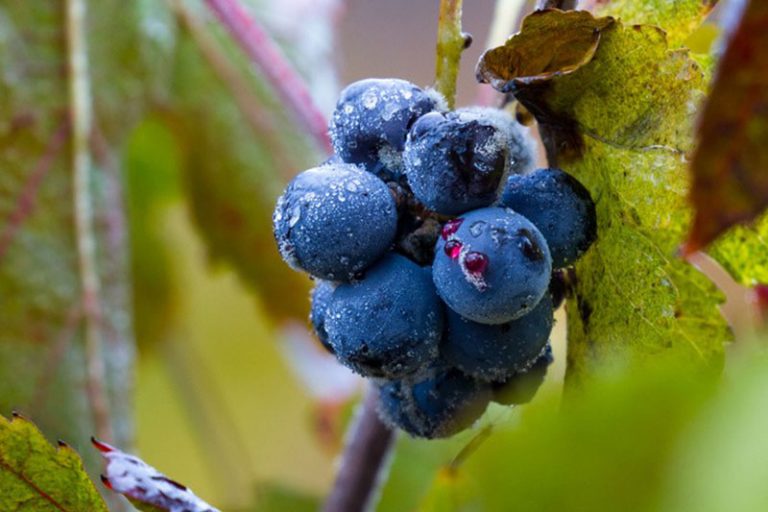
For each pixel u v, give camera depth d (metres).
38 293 0.51
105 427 0.51
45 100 0.52
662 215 0.37
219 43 0.56
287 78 0.45
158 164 0.60
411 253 0.37
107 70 0.54
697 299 0.38
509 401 0.38
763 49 0.31
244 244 0.58
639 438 0.28
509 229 0.36
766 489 0.24
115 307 0.52
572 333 0.38
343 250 0.36
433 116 0.36
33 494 0.37
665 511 0.26
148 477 0.37
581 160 0.38
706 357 0.38
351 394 0.56
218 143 0.57
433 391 0.38
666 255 0.37
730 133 0.31
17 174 0.51
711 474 0.24
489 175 0.36
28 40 0.52
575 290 0.38
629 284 0.38
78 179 0.52
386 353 0.36
